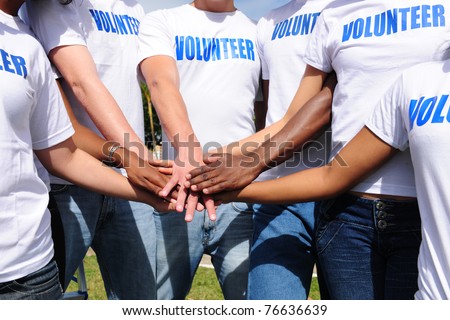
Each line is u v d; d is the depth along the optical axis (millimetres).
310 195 2410
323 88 2750
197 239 3320
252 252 2988
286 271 2830
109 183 2656
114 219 3184
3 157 1915
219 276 3408
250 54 3324
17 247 1998
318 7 3045
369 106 2340
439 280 1856
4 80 1913
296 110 2854
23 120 2006
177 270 3359
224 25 3322
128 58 3164
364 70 2344
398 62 2270
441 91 1918
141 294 3285
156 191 2729
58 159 2406
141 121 3262
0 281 1952
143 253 3258
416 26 2244
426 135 1886
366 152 2229
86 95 2771
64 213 2945
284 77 3107
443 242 1848
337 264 2424
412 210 2252
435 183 1871
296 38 3066
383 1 2340
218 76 3240
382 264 2357
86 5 2998
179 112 2949
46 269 2143
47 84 2209
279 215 2959
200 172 2670
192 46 3236
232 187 2629
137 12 3379
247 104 3316
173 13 3314
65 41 2744
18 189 2002
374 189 2299
